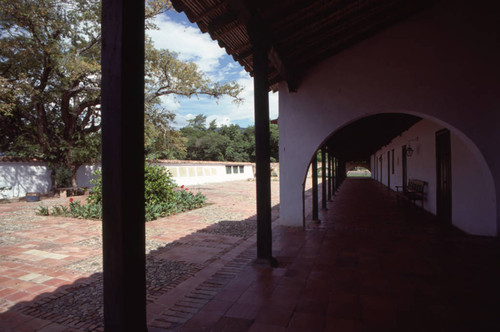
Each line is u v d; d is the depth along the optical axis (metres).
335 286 3.38
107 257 1.91
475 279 3.50
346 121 6.14
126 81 1.86
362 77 6.00
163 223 7.64
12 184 15.04
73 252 5.12
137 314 1.95
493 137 5.27
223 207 10.68
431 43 5.58
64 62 13.05
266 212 4.16
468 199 5.80
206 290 3.37
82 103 16.06
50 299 3.28
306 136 6.44
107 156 1.88
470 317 2.65
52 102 16.58
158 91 16.94
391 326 2.52
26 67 15.09
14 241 5.92
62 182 15.80
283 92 6.58
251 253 4.78
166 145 19.50
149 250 5.17
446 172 6.85
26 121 16.59
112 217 1.88
